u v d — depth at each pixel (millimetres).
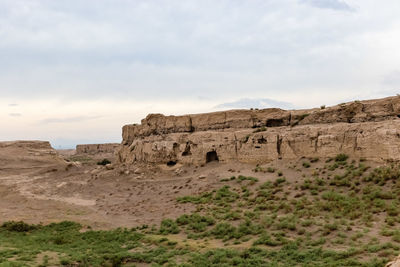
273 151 38438
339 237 18766
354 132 32188
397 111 30766
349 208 23453
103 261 18922
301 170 33750
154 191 39812
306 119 38469
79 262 18562
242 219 24781
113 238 24031
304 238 19438
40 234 26125
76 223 28719
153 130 57250
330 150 33531
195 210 29375
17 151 67875
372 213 22234
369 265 14266
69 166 67875
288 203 26812
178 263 17781
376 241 17406
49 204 37625
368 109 33250
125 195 40250
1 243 22875
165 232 24531
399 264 9641
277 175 34469
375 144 29594
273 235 20625
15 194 44844
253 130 42688
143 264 18562
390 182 26016
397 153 27672
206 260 17641
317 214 23312
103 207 35250
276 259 16875
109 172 53062
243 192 32375
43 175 60156
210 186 36562
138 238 23531
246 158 41281
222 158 44125
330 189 27969
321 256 16469
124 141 64875
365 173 28484
